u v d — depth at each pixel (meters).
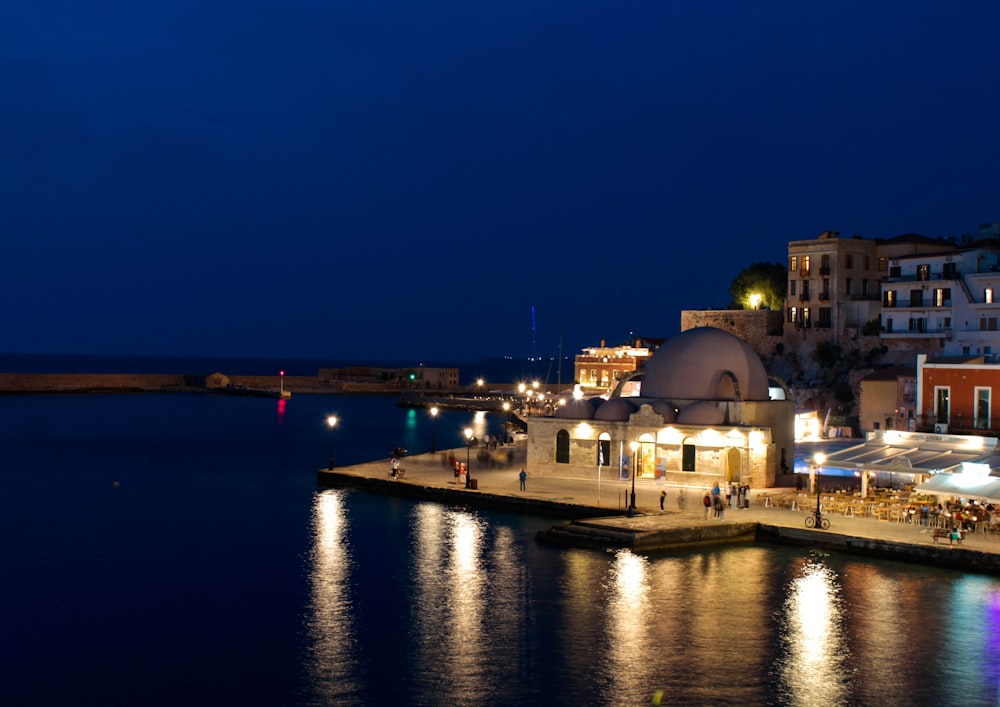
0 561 52.03
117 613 42.41
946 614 41.84
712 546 54.62
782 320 135.25
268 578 48.09
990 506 56.59
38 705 32.66
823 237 129.75
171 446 117.31
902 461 58.00
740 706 32.56
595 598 44.06
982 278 107.44
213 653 37.41
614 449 74.06
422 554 52.78
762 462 70.69
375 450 114.06
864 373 117.69
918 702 33.03
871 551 51.81
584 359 168.25
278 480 84.25
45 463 98.44
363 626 40.41
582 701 32.91
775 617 41.38
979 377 68.62
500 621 40.88
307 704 32.78
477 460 88.75
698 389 75.69
